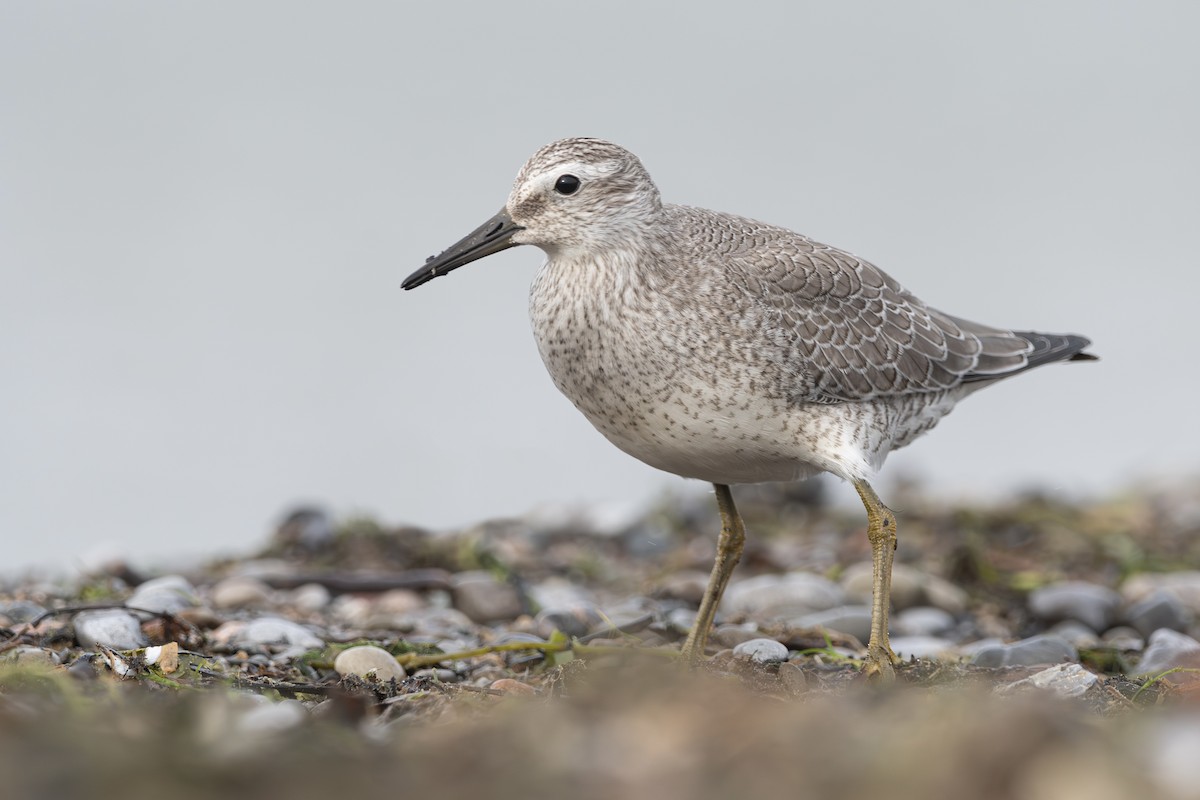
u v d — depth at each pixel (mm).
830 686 9867
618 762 6047
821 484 19031
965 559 15023
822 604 13570
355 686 9477
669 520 17984
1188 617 13281
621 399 10867
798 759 5969
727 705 7062
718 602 11531
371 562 15945
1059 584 14930
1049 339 13188
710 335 10680
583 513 18234
